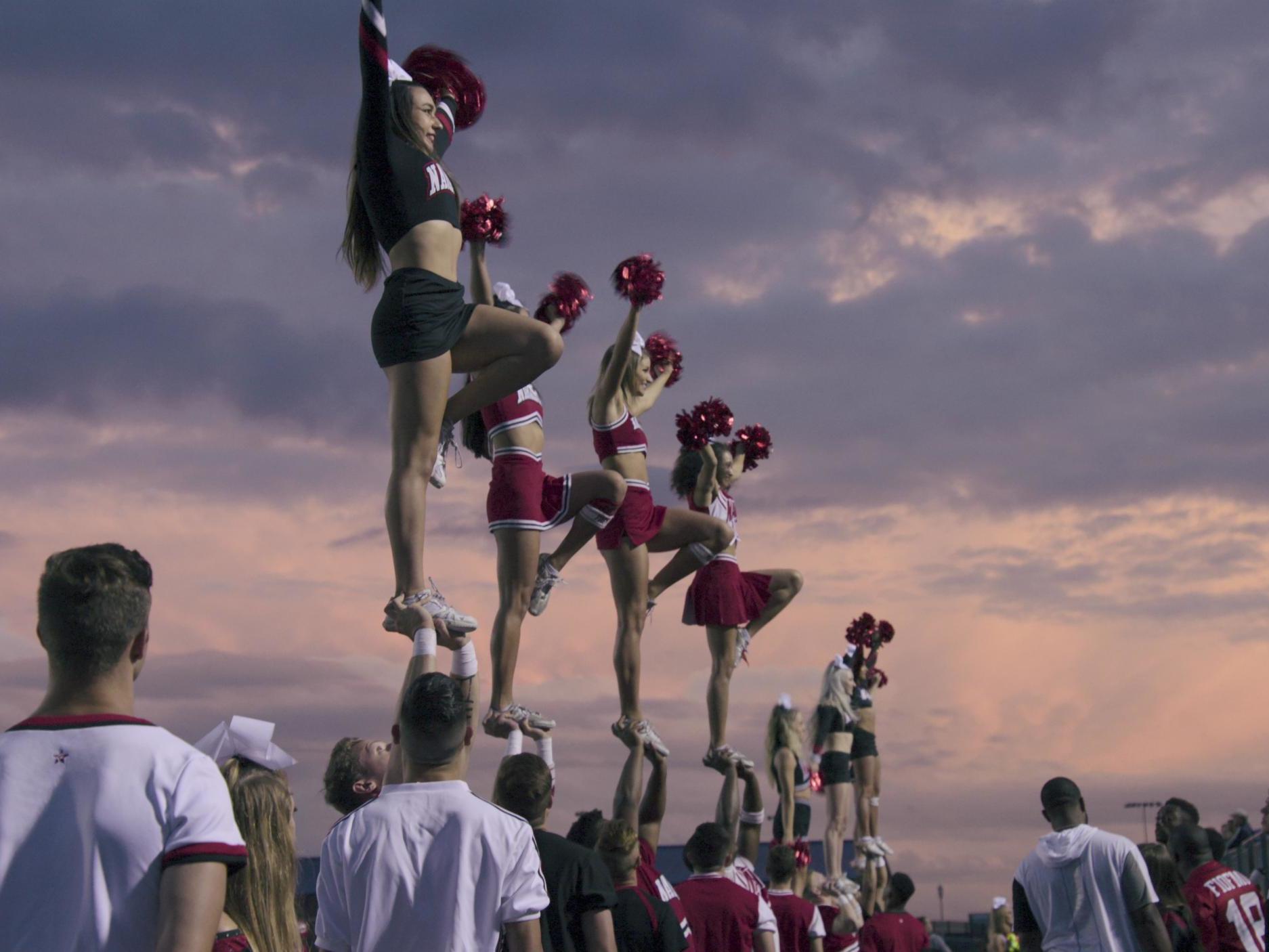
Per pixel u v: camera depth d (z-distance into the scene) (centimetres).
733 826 930
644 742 843
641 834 841
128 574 233
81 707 228
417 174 480
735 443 1024
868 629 1441
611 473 768
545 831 450
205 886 215
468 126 524
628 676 844
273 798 327
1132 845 549
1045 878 559
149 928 215
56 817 217
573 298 741
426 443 473
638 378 891
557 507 754
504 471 750
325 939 343
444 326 476
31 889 214
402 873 336
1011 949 1405
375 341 477
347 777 440
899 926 985
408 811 343
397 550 467
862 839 1404
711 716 948
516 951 338
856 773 1421
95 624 228
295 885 328
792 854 838
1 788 219
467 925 333
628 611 857
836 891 1222
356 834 344
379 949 334
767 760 1111
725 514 965
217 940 310
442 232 484
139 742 224
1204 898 617
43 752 221
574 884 436
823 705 1307
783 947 805
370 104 471
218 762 346
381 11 469
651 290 814
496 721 687
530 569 744
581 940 433
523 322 488
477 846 338
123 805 218
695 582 958
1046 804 575
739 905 675
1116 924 543
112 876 215
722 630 952
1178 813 656
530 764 455
